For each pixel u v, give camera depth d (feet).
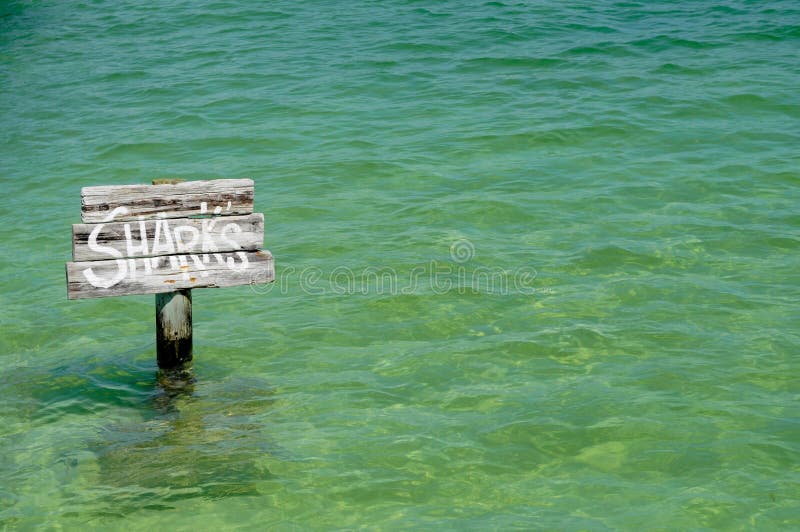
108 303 34.14
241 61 65.62
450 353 30.01
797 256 36.55
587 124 52.03
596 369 28.84
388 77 61.57
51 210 42.39
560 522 21.95
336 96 57.88
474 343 30.60
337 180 45.14
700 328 31.27
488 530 21.68
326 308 33.24
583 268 35.86
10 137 52.39
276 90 59.26
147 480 23.72
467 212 41.19
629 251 37.14
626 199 42.29
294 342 30.94
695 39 68.80
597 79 60.34
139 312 33.63
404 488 23.34
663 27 72.28
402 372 28.94
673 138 49.93
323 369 29.19
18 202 43.34
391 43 69.10
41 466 24.35
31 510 22.58
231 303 33.83
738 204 41.50
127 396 27.84
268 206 42.24
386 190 43.88
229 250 25.08
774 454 24.43
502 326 31.68
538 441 25.18
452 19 75.41
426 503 22.77
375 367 29.27
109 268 24.13
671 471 23.85
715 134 50.31
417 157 47.83
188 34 73.00
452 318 32.27
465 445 25.04
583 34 70.95
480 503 22.74
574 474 23.81
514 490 23.22
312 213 41.47
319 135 51.34
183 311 26.84
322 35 71.61
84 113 56.29
